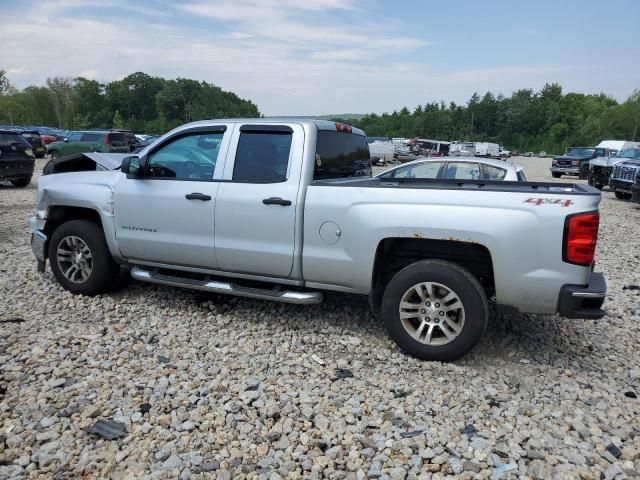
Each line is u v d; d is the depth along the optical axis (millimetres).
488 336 4844
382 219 4207
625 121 94562
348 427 3324
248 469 2912
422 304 4227
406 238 4348
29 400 3518
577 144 99938
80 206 5520
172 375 3924
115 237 5359
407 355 4387
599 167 21922
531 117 117938
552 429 3375
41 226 5891
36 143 27609
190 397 3617
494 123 119188
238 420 3379
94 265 5508
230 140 4887
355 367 4176
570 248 3779
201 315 5203
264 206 4617
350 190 4348
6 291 5781
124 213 5277
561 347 4699
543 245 3832
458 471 2930
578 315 3832
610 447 3186
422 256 4465
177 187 5027
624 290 6668
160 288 5980
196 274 5453
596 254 9016
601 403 3719
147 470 2891
